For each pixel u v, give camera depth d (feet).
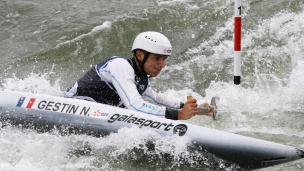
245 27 60.39
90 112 33.01
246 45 57.21
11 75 55.93
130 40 61.87
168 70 55.83
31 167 31.45
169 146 31.58
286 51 54.95
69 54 60.34
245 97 45.96
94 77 34.53
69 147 32.86
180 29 63.05
